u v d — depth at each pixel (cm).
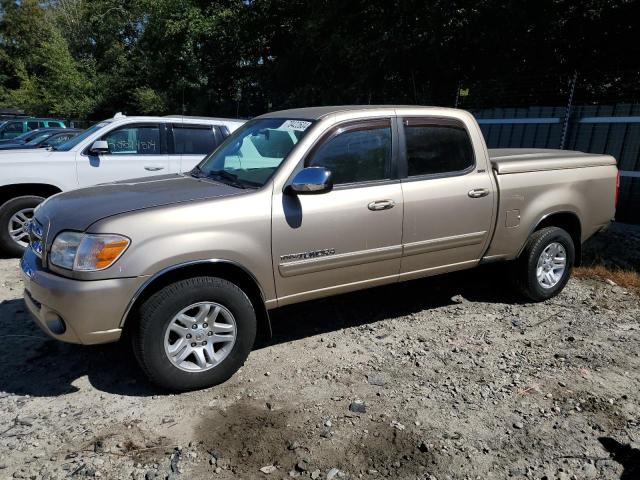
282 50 2331
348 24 1585
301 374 393
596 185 554
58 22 4147
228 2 2548
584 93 1077
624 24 1081
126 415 339
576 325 490
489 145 1163
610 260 716
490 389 375
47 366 400
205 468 290
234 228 361
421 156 449
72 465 292
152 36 2739
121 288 330
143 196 377
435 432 325
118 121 732
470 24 1178
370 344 445
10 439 313
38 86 3997
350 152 415
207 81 2602
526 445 314
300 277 396
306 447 308
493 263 525
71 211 360
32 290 352
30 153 696
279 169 386
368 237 417
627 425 337
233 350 371
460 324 488
